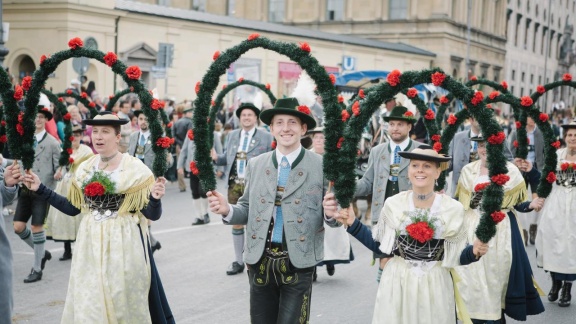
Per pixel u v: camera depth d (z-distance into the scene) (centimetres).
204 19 2819
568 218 789
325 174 491
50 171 953
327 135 491
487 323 655
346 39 3684
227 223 521
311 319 712
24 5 2345
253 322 520
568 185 799
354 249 1084
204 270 905
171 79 2703
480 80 864
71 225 922
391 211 492
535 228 1116
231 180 940
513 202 655
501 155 473
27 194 826
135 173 564
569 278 787
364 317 719
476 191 660
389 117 762
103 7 2388
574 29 8175
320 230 516
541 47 6988
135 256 555
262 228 510
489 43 5494
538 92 830
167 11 2725
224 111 2298
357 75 2300
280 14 5156
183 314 718
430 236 474
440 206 486
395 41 4788
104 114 576
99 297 537
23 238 837
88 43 2372
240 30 2962
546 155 733
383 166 772
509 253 653
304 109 543
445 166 501
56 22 2314
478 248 475
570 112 2647
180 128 1788
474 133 943
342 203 484
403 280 486
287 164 516
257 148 930
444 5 4669
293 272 505
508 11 5962
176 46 2711
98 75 2380
